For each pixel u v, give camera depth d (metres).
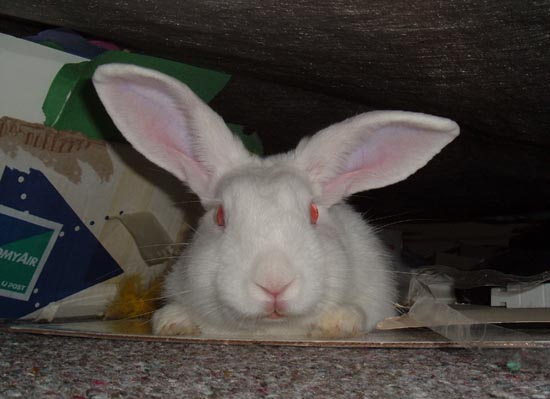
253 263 0.39
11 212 0.45
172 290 0.47
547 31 0.38
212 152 0.47
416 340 0.37
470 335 0.38
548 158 0.63
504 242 0.94
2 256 0.46
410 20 0.38
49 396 0.27
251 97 0.59
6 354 0.35
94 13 0.43
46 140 0.46
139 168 0.52
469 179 0.72
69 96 0.46
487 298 0.59
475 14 0.36
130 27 0.45
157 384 0.30
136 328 0.46
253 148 0.62
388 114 0.44
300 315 0.40
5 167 0.44
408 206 0.85
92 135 0.48
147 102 0.46
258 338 0.40
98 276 0.52
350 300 0.45
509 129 0.55
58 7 0.42
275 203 0.42
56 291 0.50
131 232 0.52
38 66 0.44
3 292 0.47
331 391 0.29
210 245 0.43
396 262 0.58
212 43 0.46
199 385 0.30
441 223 0.97
